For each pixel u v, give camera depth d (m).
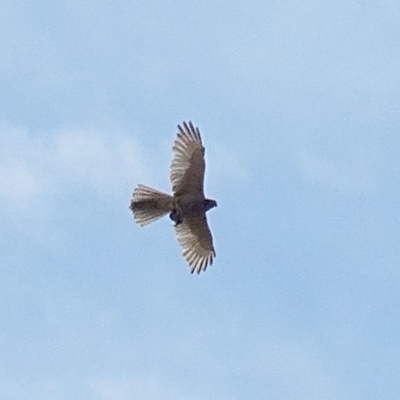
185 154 77.56
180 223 77.56
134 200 77.50
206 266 78.62
